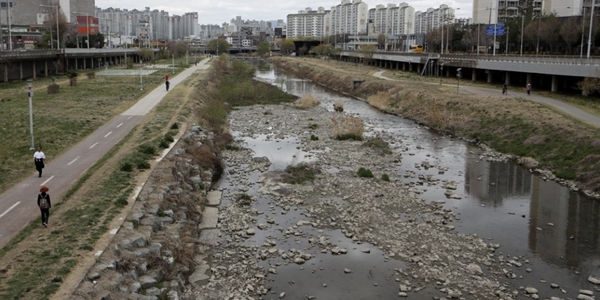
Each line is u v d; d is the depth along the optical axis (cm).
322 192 4125
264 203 3866
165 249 2714
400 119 7850
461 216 3631
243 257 2933
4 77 9775
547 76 9319
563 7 17075
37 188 3356
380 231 3338
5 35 16538
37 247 2430
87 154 4309
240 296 2497
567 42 12119
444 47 18612
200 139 5172
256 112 8219
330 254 2994
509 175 4681
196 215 3441
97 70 14612
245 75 14962
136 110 6650
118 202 3014
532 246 3127
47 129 5188
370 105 9412
